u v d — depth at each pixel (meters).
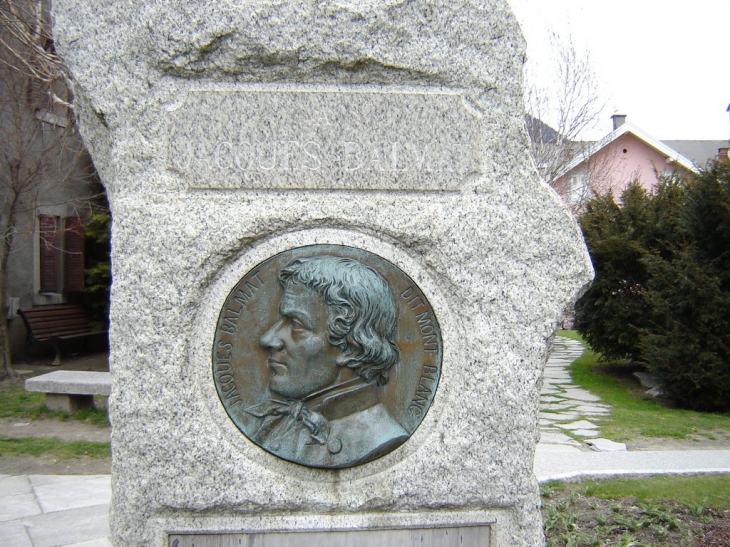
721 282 8.52
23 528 4.22
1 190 9.80
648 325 10.19
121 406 2.58
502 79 2.75
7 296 10.31
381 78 2.73
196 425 2.59
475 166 2.73
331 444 2.59
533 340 2.70
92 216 11.23
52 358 11.20
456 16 2.74
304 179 2.68
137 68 2.67
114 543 2.59
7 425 6.84
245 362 2.63
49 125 9.78
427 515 2.65
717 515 4.24
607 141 15.35
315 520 2.61
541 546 2.67
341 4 2.70
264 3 2.68
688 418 7.74
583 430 6.99
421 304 2.69
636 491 4.67
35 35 8.84
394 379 2.66
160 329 2.60
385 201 2.71
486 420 2.65
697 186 8.66
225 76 2.70
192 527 2.59
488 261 2.70
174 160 2.66
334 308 2.60
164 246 2.62
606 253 10.43
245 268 2.66
